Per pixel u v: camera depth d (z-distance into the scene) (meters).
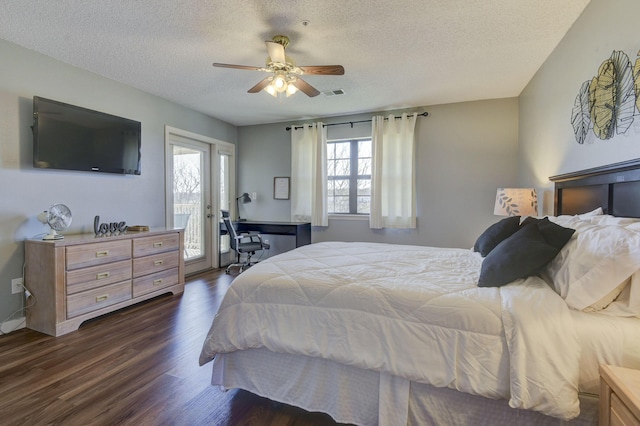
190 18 2.17
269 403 1.67
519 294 1.29
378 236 4.42
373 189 4.29
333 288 1.52
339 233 4.64
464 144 3.97
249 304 1.63
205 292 3.60
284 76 2.44
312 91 2.71
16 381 1.82
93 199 3.10
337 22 2.21
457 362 1.23
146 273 3.15
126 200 3.42
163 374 1.91
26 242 2.54
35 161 2.57
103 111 3.16
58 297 2.42
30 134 2.61
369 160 4.56
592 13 1.95
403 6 2.02
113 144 3.19
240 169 5.30
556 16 2.14
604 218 1.55
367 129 4.45
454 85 3.40
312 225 4.66
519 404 1.09
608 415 0.99
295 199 4.82
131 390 1.75
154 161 3.75
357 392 1.45
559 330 1.13
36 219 2.65
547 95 2.77
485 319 1.22
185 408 1.61
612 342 1.09
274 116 4.66
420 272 1.75
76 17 2.16
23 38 2.44
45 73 2.70
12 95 2.50
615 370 0.99
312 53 2.67
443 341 1.26
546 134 2.81
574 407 1.06
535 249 1.42
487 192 3.90
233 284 1.72
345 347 1.40
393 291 1.42
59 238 2.57
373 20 2.18
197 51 2.65
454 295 1.35
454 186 4.03
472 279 1.59
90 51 2.65
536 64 2.89
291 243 5.05
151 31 2.34
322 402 1.51
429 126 4.12
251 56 2.74
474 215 3.96
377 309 1.40
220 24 2.24
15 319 2.53
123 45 2.55
